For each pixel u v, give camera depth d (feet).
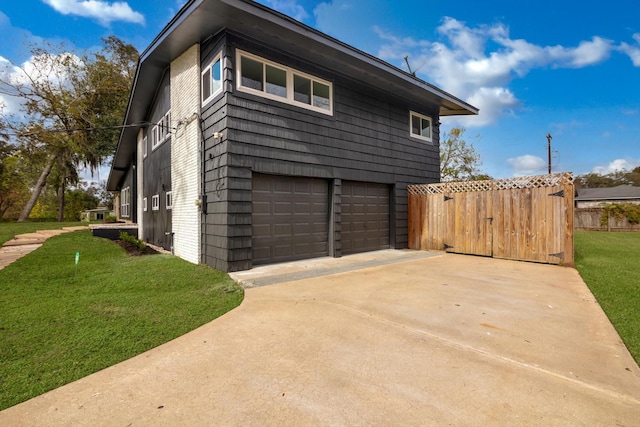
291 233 22.45
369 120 27.43
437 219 28.35
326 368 7.68
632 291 14.33
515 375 7.30
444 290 14.92
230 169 18.84
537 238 22.62
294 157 22.04
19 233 39.34
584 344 8.96
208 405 6.26
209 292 14.76
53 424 5.71
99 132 69.10
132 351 8.75
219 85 19.88
